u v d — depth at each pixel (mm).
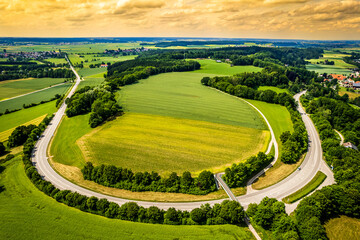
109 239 51750
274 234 52375
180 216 56844
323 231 50219
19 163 83125
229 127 107062
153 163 79500
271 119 118750
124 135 99125
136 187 67938
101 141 94625
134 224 56250
